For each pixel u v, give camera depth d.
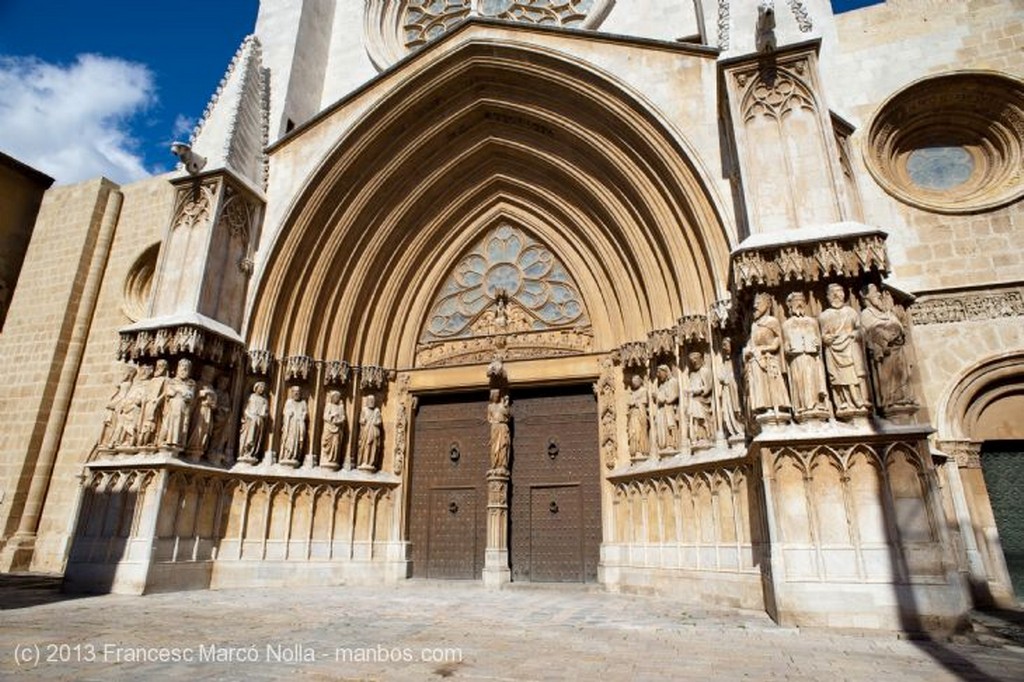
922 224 13.13
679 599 11.38
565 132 15.17
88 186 21.02
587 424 15.29
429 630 7.57
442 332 17.06
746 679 5.07
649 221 13.98
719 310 11.59
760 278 9.37
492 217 17.42
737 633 7.47
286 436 14.61
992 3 13.94
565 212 16.17
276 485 14.22
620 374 14.79
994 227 12.72
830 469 8.35
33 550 17.38
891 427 8.27
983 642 7.03
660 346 13.17
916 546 7.76
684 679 5.04
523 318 16.39
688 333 12.34
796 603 7.92
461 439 16.22
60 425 18.56
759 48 10.56
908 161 14.26
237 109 15.61
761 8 10.23
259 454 14.36
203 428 13.19
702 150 12.39
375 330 16.70
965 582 10.98
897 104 13.96
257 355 14.59
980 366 12.06
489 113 16.34
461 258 17.62
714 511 11.08
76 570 11.99
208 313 13.85
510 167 16.95
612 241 15.34
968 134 13.93
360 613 9.12
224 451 13.81
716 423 11.58
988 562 11.26
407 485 15.87
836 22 14.98
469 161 17.02
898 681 5.04
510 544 14.88
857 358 8.62
